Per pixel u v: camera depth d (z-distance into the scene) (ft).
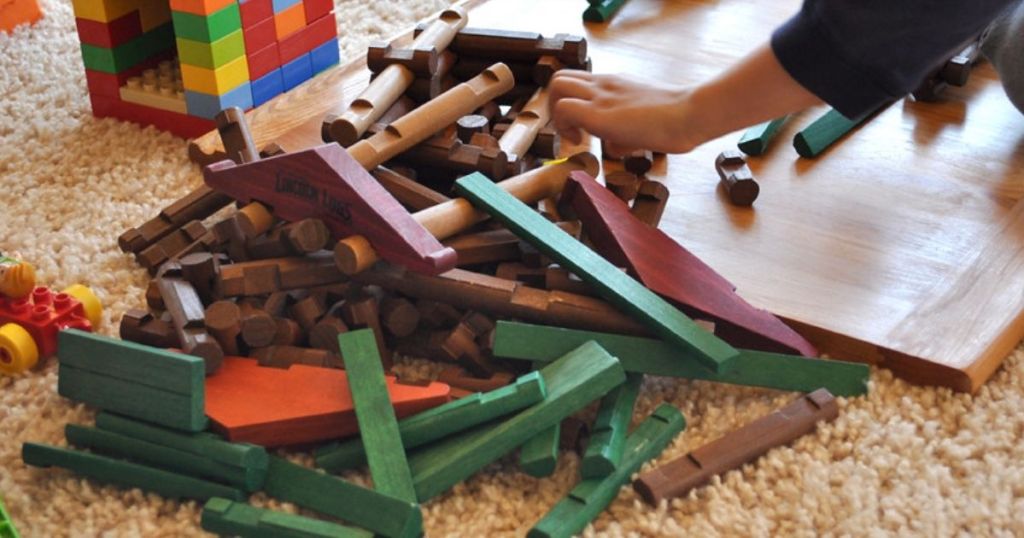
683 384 3.55
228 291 3.56
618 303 3.44
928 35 3.03
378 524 2.96
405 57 4.43
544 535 2.93
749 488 3.13
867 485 3.13
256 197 3.71
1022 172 4.45
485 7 5.81
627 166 4.40
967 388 3.43
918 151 4.60
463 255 3.69
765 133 4.55
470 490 3.20
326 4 5.39
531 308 3.49
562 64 4.52
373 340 3.31
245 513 3.00
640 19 5.69
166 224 4.11
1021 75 4.50
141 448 3.20
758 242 4.07
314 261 3.63
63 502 3.15
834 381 3.46
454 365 3.59
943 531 2.99
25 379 3.59
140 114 5.11
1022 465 3.20
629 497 3.12
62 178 4.68
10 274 3.62
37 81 5.50
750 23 5.63
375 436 3.11
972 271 3.88
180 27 4.79
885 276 3.87
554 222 3.90
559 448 3.30
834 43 3.14
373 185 3.55
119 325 3.73
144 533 3.04
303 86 5.17
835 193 4.34
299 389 3.28
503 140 4.14
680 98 3.68
